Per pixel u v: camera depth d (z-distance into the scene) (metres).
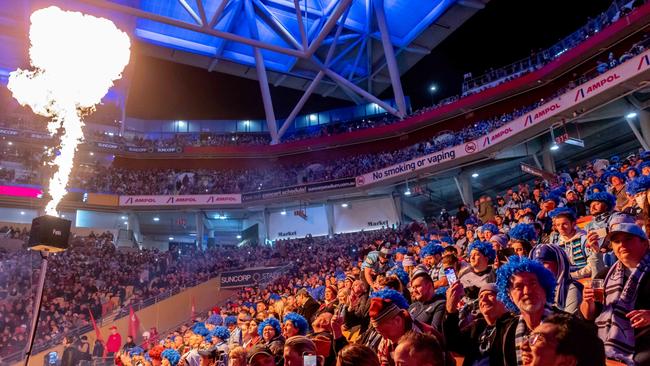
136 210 35.84
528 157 27.81
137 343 23.47
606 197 6.23
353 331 5.60
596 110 22.42
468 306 3.91
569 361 2.04
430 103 44.72
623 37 23.78
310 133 45.09
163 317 26.00
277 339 5.99
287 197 34.75
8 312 21.69
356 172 33.78
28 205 33.09
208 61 42.06
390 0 38.12
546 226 8.87
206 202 35.94
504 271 3.19
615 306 3.33
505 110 30.83
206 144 41.34
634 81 19.28
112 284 27.22
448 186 32.34
